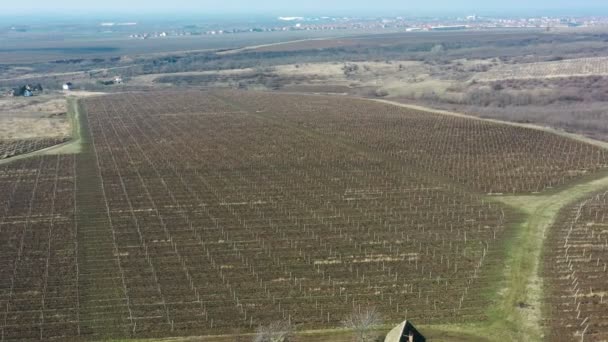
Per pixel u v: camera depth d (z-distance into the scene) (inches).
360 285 3280.0
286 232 4003.4
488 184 5019.7
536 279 3304.6
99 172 5477.4
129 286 3297.2
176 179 5216.5
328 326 2891.2
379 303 3083.2
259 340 2664.9
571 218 4197.8
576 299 3085.6
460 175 5280.5
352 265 3516.2
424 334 2792.8
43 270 3489.2
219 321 2950.3
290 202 4584.2
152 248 3772.1
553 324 2864.2
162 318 2982.3
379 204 4527.6
